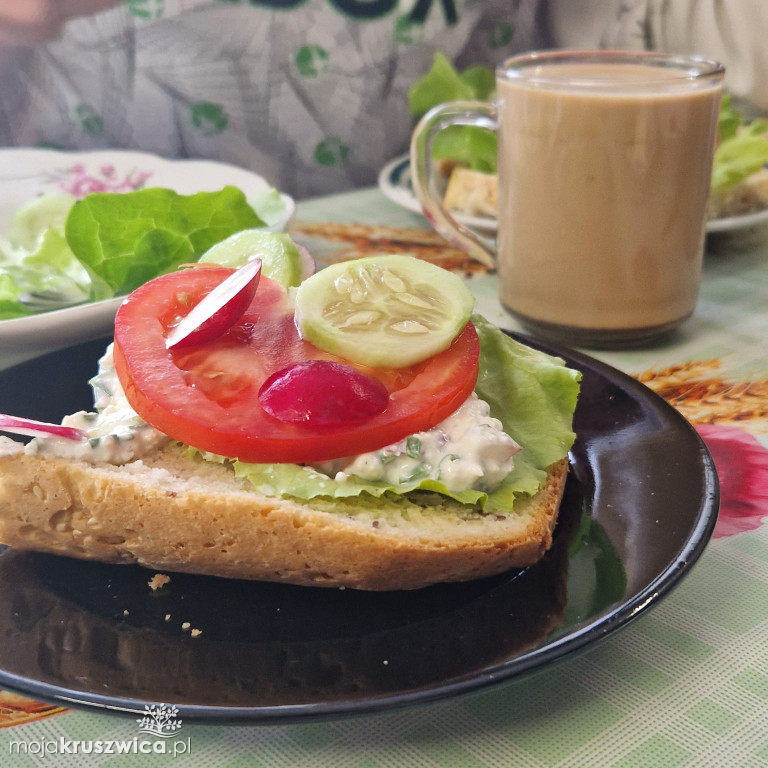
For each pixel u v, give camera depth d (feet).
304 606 0.95
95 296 1.35
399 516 0.97
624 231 1.32
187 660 0.90
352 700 0.84
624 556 0.95
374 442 0.97
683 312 1.38
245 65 2.16
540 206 1.34
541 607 0.92
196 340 1.01
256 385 1.00
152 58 2.10
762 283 1.57
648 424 1.09
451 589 0.96
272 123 2.25
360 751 0.87
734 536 1.06
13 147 2.12
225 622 0.94
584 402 1.14
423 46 2.33
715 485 1.00
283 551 0.96
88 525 0.98
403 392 0.99
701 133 1.30
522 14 2.45
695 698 0.90
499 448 0.97
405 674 0.87
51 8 1.99
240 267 1.08
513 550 0.95
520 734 0.88
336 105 2.29
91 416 1.02
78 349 1.20
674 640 0.95
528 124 1.32
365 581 0.96
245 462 0.98
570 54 1.41
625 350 1.40
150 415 0.99
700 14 2.44
